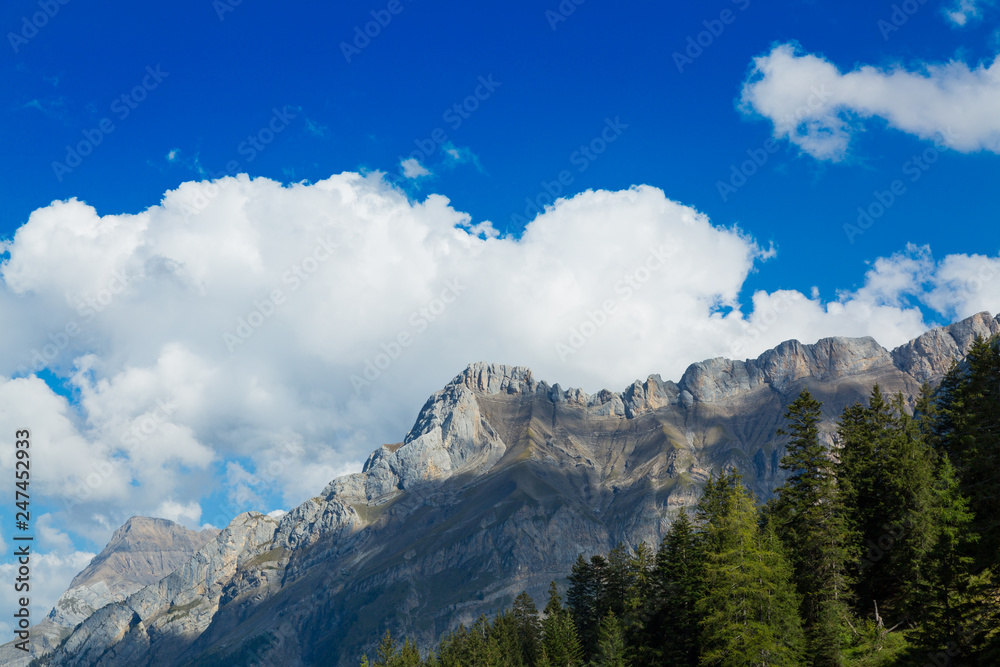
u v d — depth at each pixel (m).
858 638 88.12
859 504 102.75
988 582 70.88
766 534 93.56
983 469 78.69
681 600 105.56
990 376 90.69
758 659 83.31
